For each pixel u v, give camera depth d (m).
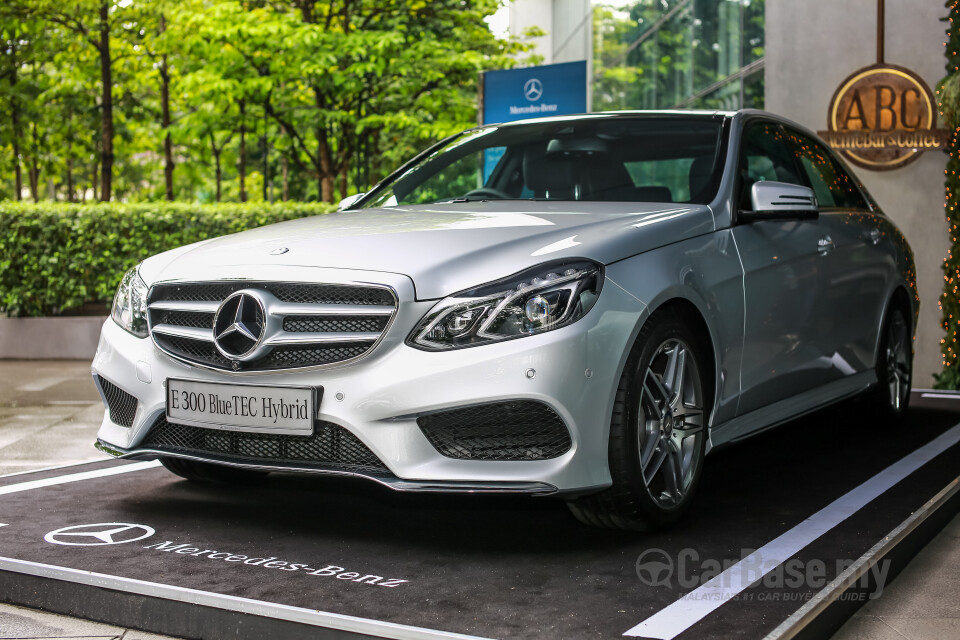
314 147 19.08
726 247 3.67
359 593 2.70
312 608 2.57
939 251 7.60
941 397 6.65
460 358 2.90
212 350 3.24
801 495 3.87
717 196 3.83
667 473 3.32
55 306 10.89
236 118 16.70
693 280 3.37
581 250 3.09
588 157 4.27
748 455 4.70
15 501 3.78
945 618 2.76
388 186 4.65
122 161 33.44
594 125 4.48
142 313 3.45
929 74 7.62
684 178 3.98
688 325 3.44
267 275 3.13
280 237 3.45
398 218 3.67
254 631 2.51
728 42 11.64
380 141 19.34
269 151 26.11
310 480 4.17
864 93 7.73
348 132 16.92
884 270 5.11
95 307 11.12
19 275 10.66
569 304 2.95
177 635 2.60
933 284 7.63
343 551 3.13
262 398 3.10
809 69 8.01
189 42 14.64
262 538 3.27
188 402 3.25
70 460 5.05
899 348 5.42
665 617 2.48
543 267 3.00
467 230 3.32
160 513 3.60
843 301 4.61
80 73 19.67
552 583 2.79
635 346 3.11
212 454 3.24
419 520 3.52
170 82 19.59
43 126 21.38
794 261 4.12
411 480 2.93
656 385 3.25
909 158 7.59
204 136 17.23
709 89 12.34
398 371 2.94
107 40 16.61
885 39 7.73
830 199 4.89
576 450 2.95
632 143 4.28
